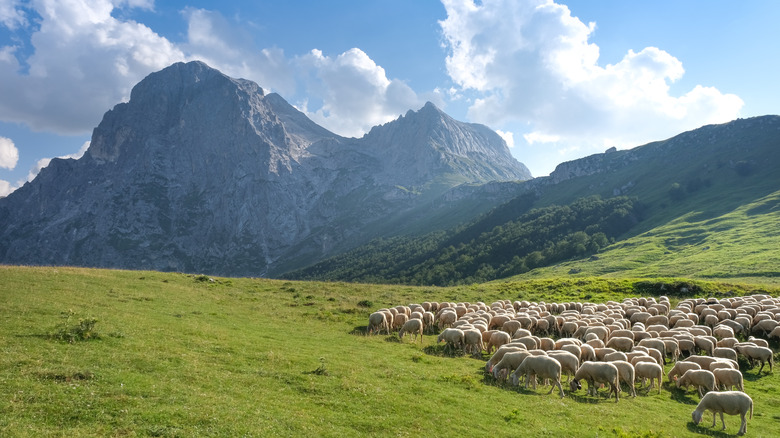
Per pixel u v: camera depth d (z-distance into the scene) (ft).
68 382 48.42
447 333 94.38
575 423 55.11
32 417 39.70
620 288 202.18
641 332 104.94
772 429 60.39
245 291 153.69
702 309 140.05
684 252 400.47
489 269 634.84
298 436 42.93
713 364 78.43
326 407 51.80
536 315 125.90
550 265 537.24
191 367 59.41
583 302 177.99
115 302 100.17
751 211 488.85
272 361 67.31
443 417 52.16
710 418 63.82
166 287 134.72
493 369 74.95
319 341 90.38
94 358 57.31
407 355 85.15
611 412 61.31
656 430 55.67
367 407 52.95
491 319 113.19
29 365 51.70
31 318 73.56
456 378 69.31
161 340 71.05
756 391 80.69
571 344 82.43
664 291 195.21
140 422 41.50
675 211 617.62
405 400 56.44
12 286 99.81
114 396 46.29
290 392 55.36
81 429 38.86
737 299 155.94
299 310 128.47
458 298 179.01
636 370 77.46
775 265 280.72
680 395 75.00
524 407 59.47
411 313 119.85
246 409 47.65
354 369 67.97
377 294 170.91
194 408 45.78
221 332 83.51
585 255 525.75
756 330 122.93
